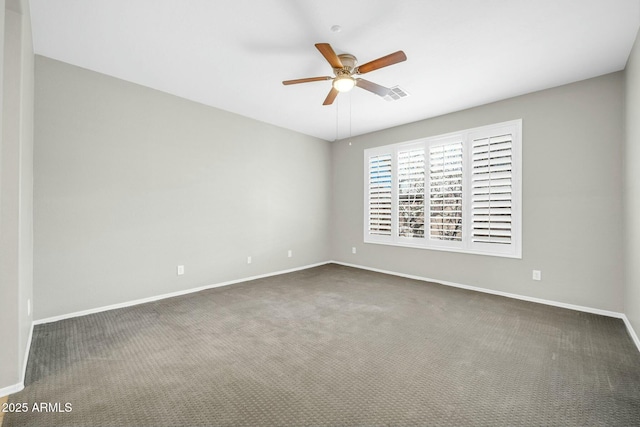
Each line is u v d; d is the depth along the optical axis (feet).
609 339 8.66
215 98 13.03
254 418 5.54
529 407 5.81
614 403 5.90
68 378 6.72
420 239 15.70
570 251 11.23
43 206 9.59
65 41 8.82
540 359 7.57
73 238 10.19
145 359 7.56
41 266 9.57
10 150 6.31
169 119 12.51
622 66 9.97
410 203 16.12
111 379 6.70
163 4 7.27
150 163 11.99
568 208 11.25
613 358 7.60
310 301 12.17
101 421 5.43
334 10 7.41
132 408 5.78
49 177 9.69
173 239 12.72
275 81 11.37
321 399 6.07
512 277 12.62
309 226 18.97
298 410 5.74
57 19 7.82
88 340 8.55
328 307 11.44
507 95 12.37
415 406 5.85
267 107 14.07
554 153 11.53
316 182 19.38
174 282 12.78
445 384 6.55
